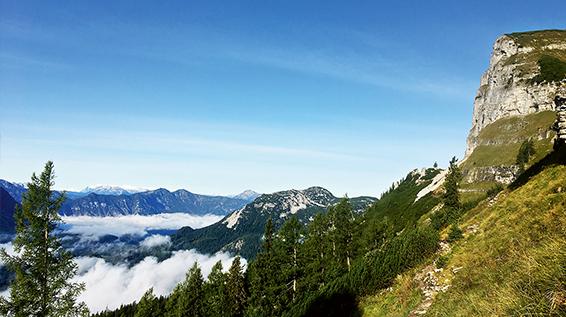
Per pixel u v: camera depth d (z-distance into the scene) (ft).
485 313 33.42
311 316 140.77
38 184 96.84
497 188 216.95
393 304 93.25
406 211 477.77
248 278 233.96
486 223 98.89
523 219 77.56
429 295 79.61
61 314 93.76
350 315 111.24
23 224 95.09
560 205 67.77
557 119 116.37
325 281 208.95
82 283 100.48
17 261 93.86
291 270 206.90
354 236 250.98
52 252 97.45
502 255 67.05
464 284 67.21
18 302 91.35
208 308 213.46
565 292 23.49
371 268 119.85
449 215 157.58
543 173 101.96
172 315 213.46
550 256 27.45
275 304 202.18
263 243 215.72
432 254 107.24
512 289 28.94
